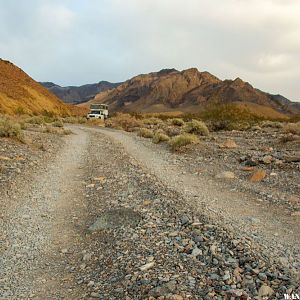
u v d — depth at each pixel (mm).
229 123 42688
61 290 6418
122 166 17594
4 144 21000
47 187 13641
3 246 8320
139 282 6133
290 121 53469
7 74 133750
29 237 8867
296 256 6777
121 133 40781
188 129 32312
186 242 7555
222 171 15727
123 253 7445
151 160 19359
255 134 33375
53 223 9867
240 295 5445
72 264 7445
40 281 6781
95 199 11984
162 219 9164
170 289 5695
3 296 6258
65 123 63531
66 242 8586
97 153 22750
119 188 13078
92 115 72438
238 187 12727
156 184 13039
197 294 5613
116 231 8734
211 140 27703
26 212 10703
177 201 10578
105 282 6473
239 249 6906
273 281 5820
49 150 22734
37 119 50094
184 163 18156
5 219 10031
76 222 9930
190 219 8883
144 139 32375
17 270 7230
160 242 7723
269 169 15484
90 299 5980
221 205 10359
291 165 15727
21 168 16109
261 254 6730
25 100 121438
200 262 6676
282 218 9219
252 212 9742
